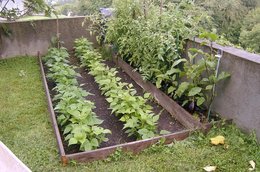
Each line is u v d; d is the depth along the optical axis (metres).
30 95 3.83
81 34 6.15
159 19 4.14
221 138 2.73
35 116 3.27
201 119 3.15
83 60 5.23
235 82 2.88
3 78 4.43
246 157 2.52
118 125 3.23
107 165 2.44
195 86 3.22
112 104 3.37
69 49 6.14
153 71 3.92
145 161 2.49
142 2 4.82
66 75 4.24
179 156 2.55
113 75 4.22
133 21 4.68
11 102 3.61
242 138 2.77
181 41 3.68
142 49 4.23
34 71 4.79
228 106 3.02
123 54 4.97
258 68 2.58
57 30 5.86
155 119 3.02
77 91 3.57
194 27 3.70
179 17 3.91
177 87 3.70
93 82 4.54
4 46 5.45
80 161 2.46
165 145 2.71
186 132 2.83
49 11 5.42
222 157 2.53
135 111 3.15
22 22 5.48
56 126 2.87
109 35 5.22
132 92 3.58
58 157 2.52
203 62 3.05
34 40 5.70
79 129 2.68
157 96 3.77
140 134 2.80
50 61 4.95
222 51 3.01
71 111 2.98
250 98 2.71
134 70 4.46
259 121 2.65
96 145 2.61
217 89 3.15
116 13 5.20
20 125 3.06
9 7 5.50
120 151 2.55
